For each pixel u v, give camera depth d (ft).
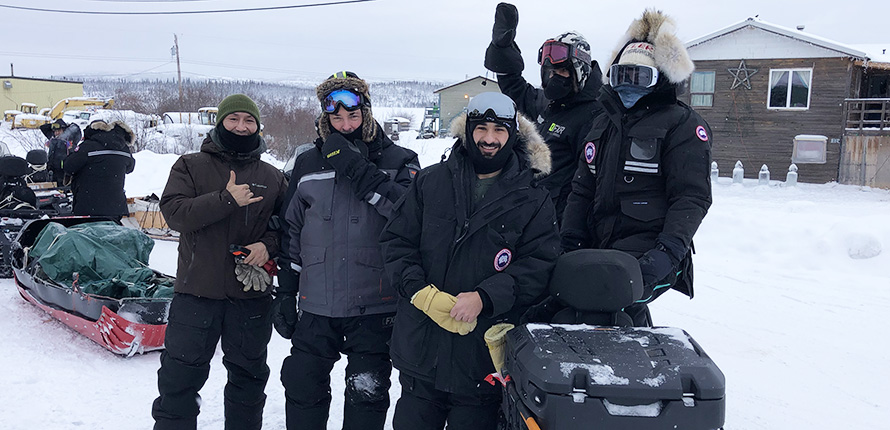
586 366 6.04
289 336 10.22
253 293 10.54
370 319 10.01
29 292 18.12
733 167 73.05
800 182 69.05
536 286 8.04
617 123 9.01
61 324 17.40
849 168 67.46
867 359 16.44
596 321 7.60
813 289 23.08
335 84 9.92
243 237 10.44
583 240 9.71
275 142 93.45
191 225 9.75
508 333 7.44
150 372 14.55
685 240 8.14
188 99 139.54
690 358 6.22
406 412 8.80
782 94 70.13
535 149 8.46
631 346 6.52
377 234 9.93
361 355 10.04
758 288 23.35
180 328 10.09
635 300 7.45
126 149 22.00
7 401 12.68
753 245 28.84
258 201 10.43
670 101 8.97
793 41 68.59
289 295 10.34
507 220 8.21
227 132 10.39
